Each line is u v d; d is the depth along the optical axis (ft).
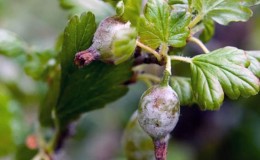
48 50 0.91
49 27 2.15
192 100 0.66
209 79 0.60
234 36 1.57
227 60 0.60
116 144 1.68
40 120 0.83
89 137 1.63
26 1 2.13
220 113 1.57
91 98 0.74
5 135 1.09
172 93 0.57
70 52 0.67
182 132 1.57
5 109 1.10
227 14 0.64
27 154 1.02
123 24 0.57
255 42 1.72
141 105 0.57
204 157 1.58
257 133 1.55
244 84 0.59
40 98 1.00
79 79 0.72
